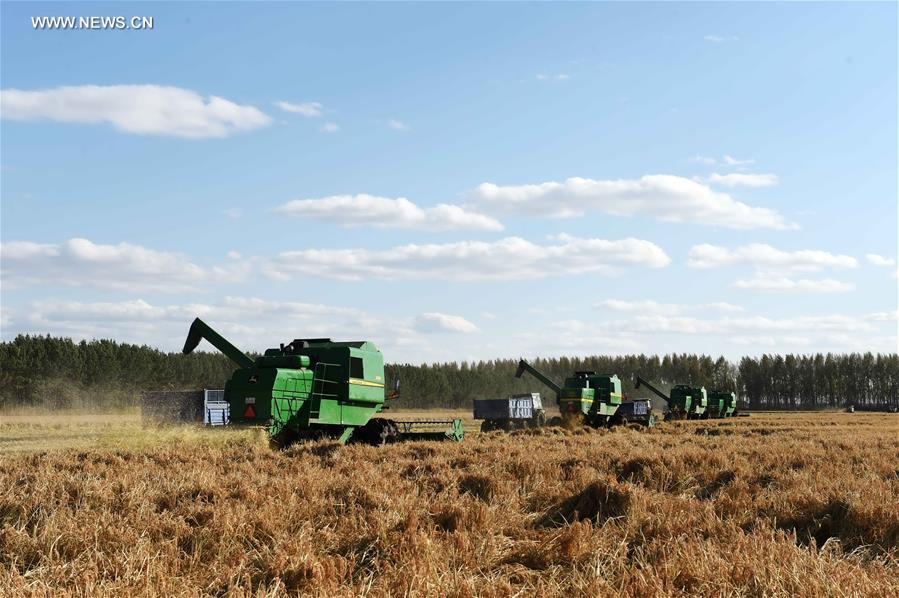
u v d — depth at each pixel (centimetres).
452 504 1025
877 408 14475
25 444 2708
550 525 1064
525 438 2631
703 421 5628
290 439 2266
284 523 965
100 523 921
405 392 12025
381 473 1424
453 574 750
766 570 743
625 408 5019
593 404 4516
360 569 806
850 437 2811
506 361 15188
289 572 770
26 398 8462
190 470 1460
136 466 1541
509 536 962
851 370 15688
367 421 2556
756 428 4053
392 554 816
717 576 730
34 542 856
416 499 1111
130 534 880
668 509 1067
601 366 15788
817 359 15700
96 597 673
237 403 2269
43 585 696
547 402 14162
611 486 1124
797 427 4266
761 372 15888
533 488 1257
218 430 2208
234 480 1275
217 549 864
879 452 2044
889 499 1089
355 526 938
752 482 1377
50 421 5222
